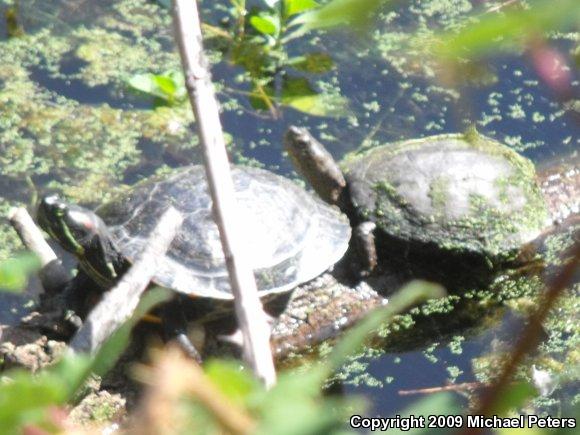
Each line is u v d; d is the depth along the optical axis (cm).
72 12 879
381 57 857
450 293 630
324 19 60
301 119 788
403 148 694
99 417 466
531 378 485
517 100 808
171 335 516
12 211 545
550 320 575
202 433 58
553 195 711
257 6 898
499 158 689
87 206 667
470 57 60
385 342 590
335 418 61
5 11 860
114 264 530
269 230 562
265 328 223
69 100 774
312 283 605
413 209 646
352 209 660
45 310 531
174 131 757
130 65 826
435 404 63
